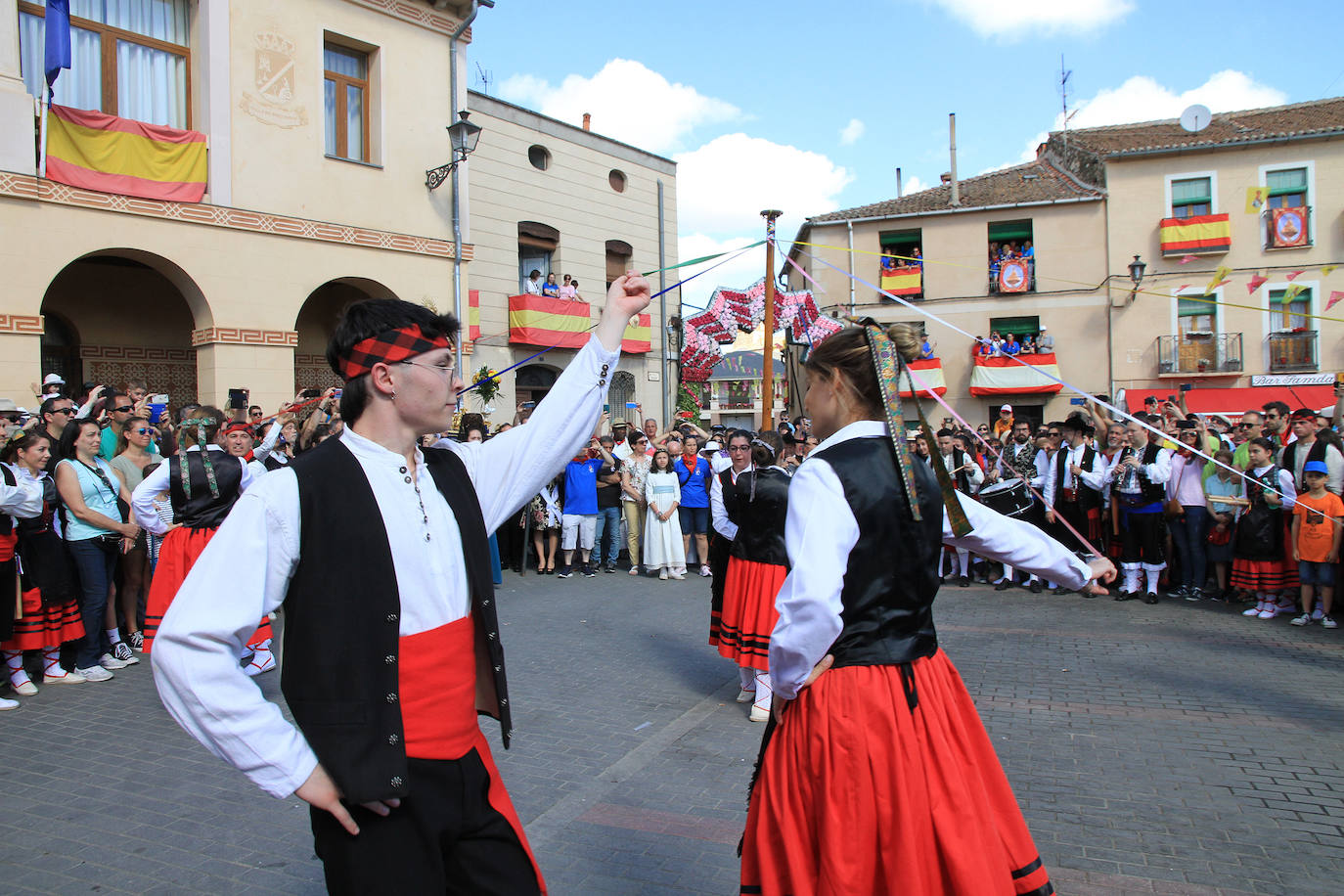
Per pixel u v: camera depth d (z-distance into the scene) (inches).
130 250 430.3
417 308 73.4
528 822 146.6
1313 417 303.6
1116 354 882.8
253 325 470.0
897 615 77.9
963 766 77.4
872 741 74.3
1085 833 139.9
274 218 476.4
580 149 725.9
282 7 479.8
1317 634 279.9
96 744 184.9
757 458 225.0
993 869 73.6
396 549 67.7
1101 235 888.9
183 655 59.8
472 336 626.8
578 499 415.5
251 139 469.7
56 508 231.8
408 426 72.5
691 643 280.2
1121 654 257.4
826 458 79.0
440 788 67.6
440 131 555.2
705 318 450.3
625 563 458.6
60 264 405.4
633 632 295.6
